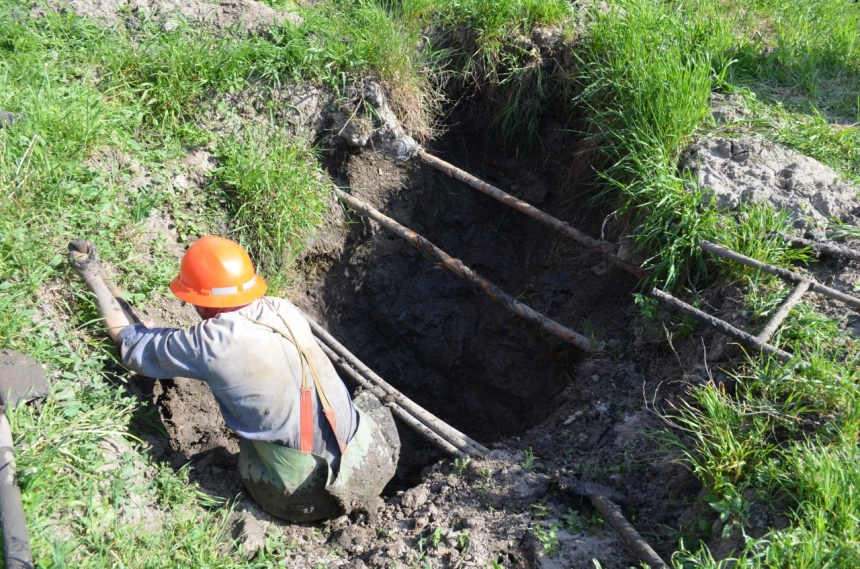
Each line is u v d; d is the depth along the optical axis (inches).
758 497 114.4
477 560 118.0
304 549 127.8
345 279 194.5
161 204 163.6
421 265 204.7
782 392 126.4
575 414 149.8
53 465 112.3
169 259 156.7
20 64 168.2
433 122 206.5
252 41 192.7
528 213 178.7
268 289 171.6
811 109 190.1
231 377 122.0
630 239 167.2
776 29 220.5
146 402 134.6
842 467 110.7
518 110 204.7
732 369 134.6
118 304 134.0
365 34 198.2
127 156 165.0
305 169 182.7
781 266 148.9
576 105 197.5
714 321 137.3
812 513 105.2
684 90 173.8
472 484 134.7
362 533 129.0
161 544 116.3
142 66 179.2
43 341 126.3
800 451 115.7
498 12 203.2
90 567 105.0
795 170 166.6
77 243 130.9
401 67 194.2
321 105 191.2
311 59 189.6
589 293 185.2
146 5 196.4
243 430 125.9
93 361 129.4
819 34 217.5
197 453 141.9
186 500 126.2
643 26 191.9
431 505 132.0
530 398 190.9
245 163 173.8
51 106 156.6
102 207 150.9
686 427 133.3
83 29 181.9
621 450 138.3
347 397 132.5
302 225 179.9
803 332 135.1
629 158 169.9
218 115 182.1
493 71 203.5
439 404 202.4
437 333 203.8
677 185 161.5
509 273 210.7
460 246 212.1
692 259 158.6
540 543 119.0
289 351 125.7
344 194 188.9
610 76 186.1
